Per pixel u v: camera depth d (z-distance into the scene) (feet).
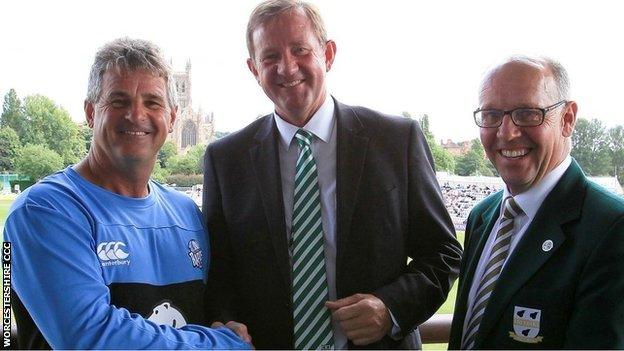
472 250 5.33
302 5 5.54
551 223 4.41
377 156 5.66
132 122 4.67
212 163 6.13
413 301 5.34
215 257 5.82
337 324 5.42
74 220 4.40
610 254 3.95
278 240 5.50
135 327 4.27
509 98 4.57
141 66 4.73
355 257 5.43
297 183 5.61
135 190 5.02
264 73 5.53
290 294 5.44
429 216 5.64
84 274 4.28
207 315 5.50
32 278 4.23
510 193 4.96
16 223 4.32
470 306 5.03
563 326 4.15
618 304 3.87
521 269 4.42
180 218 5.30
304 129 5.71
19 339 4.51
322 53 5.64
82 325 4.16
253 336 5.62
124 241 4.65
